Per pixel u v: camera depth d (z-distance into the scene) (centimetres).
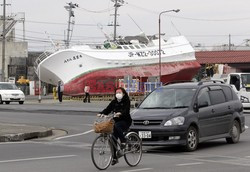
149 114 1655
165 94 1781
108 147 1303
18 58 9062
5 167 1302
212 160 1467
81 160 1449
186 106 1700
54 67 6981
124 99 1334
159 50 6894
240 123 1952
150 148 1783
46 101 6162
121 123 1328
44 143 1945
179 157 1538
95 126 1283
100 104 5312
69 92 6925
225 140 2031
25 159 1466
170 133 1609
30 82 8606
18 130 2261
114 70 7131
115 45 7506
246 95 3950
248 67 9738
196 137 1698
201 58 9925
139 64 7375
